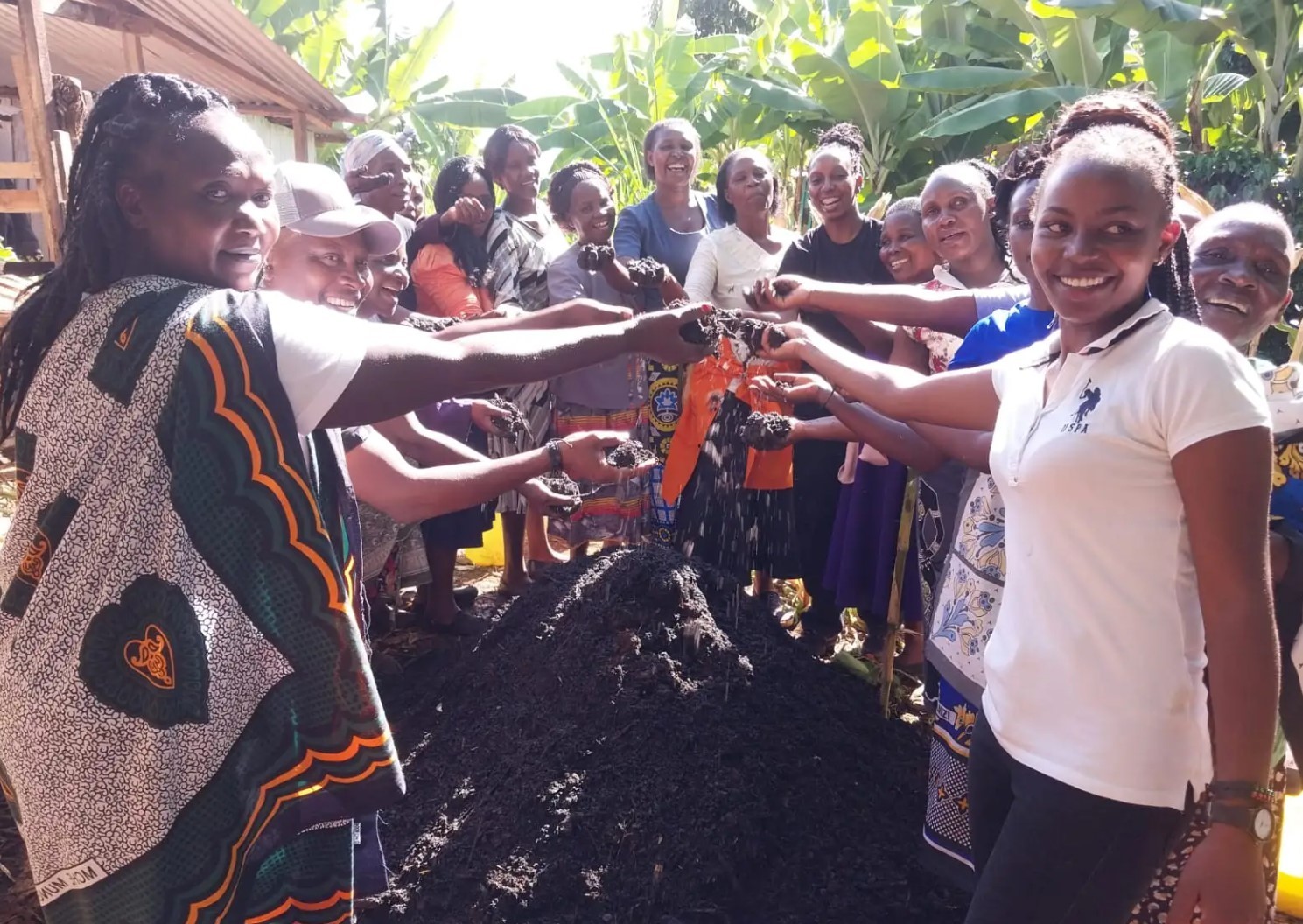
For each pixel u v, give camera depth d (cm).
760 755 287
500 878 256
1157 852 164
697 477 440
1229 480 144
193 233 151
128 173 148
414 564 446
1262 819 143
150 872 143
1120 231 156
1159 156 162
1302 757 196
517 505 493
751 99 1022
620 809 269
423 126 1343
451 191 473
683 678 302
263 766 147
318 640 145
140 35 773
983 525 243
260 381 142
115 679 141
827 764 299
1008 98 906
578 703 299
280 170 252
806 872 267
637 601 323
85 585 140
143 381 140
